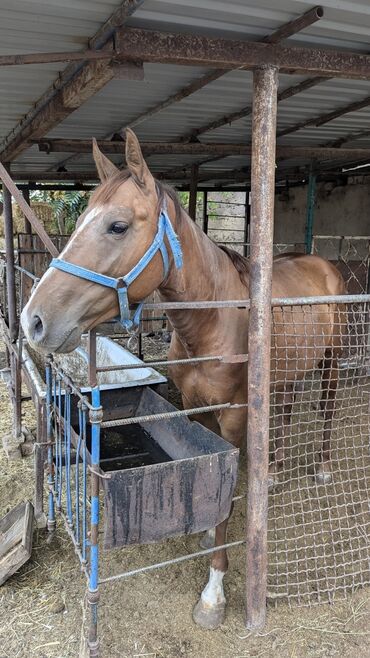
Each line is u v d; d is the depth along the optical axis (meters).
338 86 2.59
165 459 2.26
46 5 1.45
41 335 1.31
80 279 1.36
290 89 2.62
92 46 1.71
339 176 6.09
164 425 2.31
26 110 2.74
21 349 3.10
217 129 3.65
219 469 1.64
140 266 1.45
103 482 1.45
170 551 2.32
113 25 1.47
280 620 1.92
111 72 1.54
